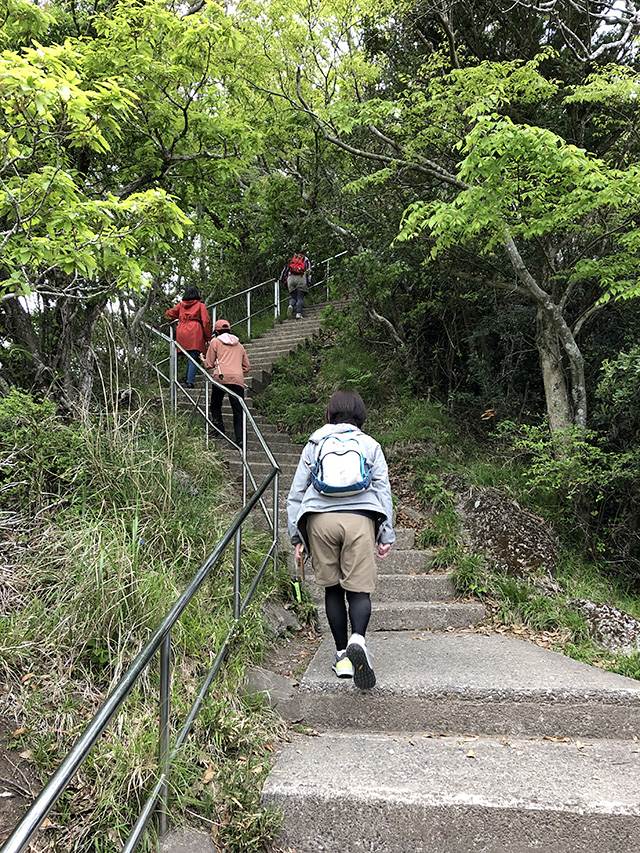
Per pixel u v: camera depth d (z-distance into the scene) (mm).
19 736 2053
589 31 7547
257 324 12156
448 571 4555
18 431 3521
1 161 2957
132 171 5902
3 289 3400
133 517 3342
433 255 5488
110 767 1998
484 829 2096
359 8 7418
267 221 11516
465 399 7738
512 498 5438
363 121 6637
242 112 7461
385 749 2559
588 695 2793
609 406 5656
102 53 4781
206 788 2145
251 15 7465
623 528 5336
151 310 10195
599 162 4598
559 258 6582
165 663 1990
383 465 3025
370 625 3941
